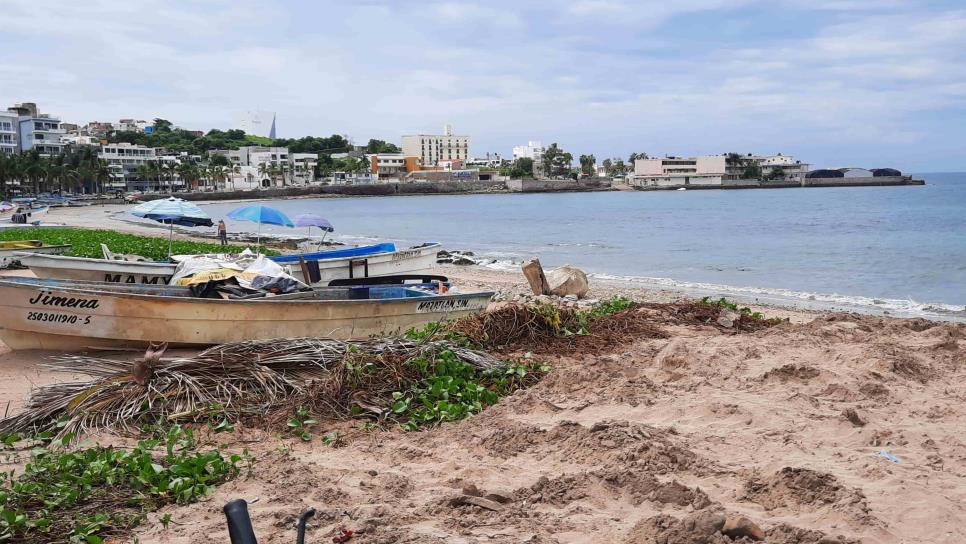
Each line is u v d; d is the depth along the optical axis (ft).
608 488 19.61
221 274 46.50
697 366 31.89
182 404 28.53
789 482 19.16
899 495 18.53
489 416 27.27
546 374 33.12
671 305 50.65
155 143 653.71
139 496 20.54
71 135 611.06
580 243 158.10
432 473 22.03
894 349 33.09
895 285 87.81
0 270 83.35
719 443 23.04
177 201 74.23
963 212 254.47
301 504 19.56
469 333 38.58
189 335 41.01
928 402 26.91
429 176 626.23
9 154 395.75
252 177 571.69
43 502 20.25
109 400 28.37
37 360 40.04
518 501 19.36
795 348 35.40
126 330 40.42
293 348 32.78
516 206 393.91
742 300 73.41
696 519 16.43
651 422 25.58
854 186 638.53
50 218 250.78
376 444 25.18
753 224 210.38
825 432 23.75
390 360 31.07
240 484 21.43
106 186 486.38
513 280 87.04
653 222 231.91
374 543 16.80
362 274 75.56
